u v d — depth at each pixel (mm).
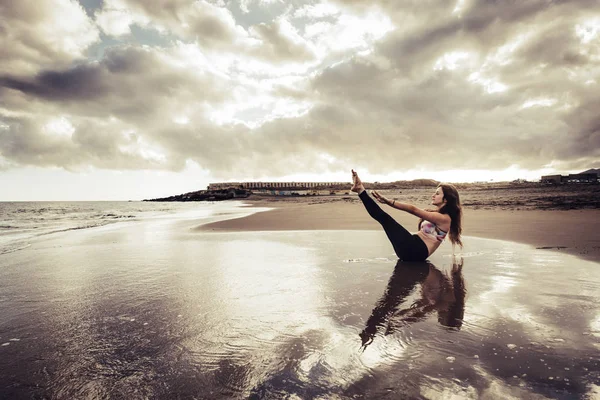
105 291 3168
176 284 3379
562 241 5402
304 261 4480
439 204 4574
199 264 4410
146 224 12070
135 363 1746
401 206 4328
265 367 1667
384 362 1676
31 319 2436
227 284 3340
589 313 2289
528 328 2047
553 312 2316
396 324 2174
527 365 1598
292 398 1399
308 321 2279
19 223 15469
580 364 1596
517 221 8320
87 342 2016
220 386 1510
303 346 1890
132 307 2672
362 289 3047
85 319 2418
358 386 1469
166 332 2146
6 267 4461
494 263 4055
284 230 8602
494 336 1943
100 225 12656
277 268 4059
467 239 6109
